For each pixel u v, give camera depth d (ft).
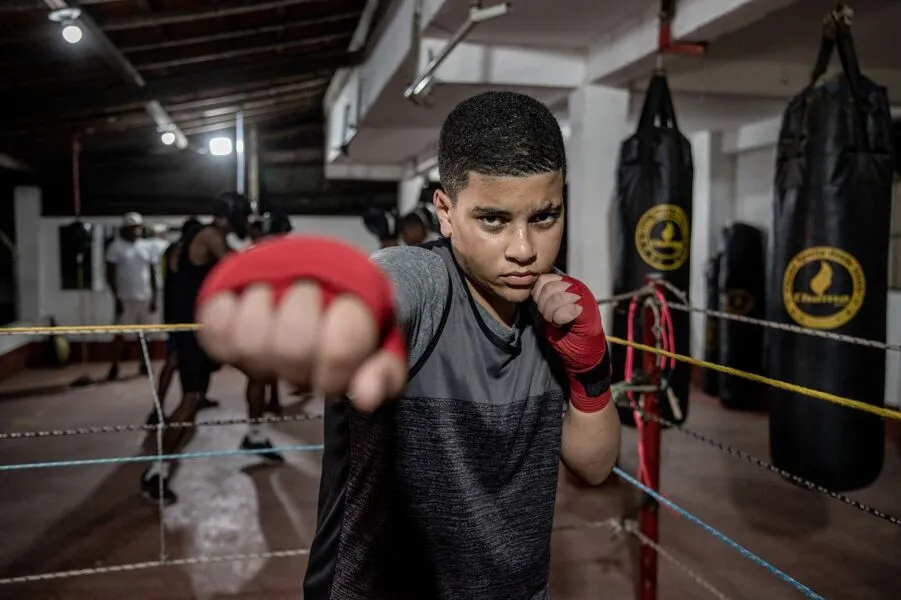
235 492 10.96
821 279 6.29
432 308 2.61
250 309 1.21
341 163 26.89
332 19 14.88
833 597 7.77
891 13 9.27
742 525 9.74
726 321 16.79
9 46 12.39
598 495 10.82
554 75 11.75
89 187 25.08
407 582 2.79
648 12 9.70
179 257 11.55
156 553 8.82
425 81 10.37
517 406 2.78
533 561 2.92
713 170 18.49
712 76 11.77
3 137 18.26
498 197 2.37
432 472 2.68
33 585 7.97
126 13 11.85
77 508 10.33
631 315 6.81
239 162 25.27
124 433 14.56
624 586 8.02
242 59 17.10
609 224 11.91
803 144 6.41
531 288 2.55
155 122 20.42
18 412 16.69
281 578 8.16
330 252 1.26
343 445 2.86
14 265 23.94
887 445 13.38
